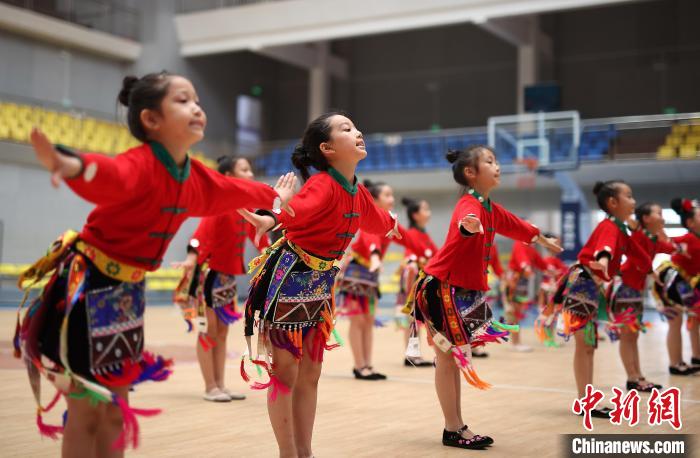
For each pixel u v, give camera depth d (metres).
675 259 6.27
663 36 17.73
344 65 21.03
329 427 3.94
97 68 17.45
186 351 7.51
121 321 2.37
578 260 4.41
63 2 16.52
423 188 17.14
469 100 19.75
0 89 15.61
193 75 19.27
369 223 3.22
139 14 18.14
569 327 4.29
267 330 2.88
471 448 3.44
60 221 15.12
